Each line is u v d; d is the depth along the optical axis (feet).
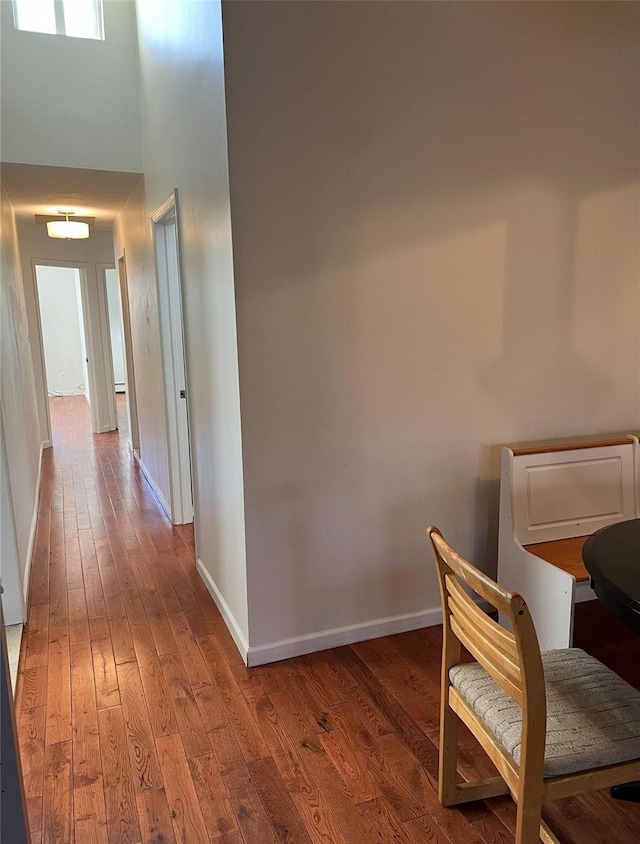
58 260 22.13
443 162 7.60
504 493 7.97
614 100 8.36
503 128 7.82
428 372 8.00
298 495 7.60
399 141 7.33
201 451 9.60
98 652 8.17
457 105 7.54
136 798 5.69
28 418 15.34
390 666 7.73
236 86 6.51
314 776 5.93
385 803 5.60
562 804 5.57
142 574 10.68
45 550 11.84
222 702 7.07
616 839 5.20
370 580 8.22
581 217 8.48
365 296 7.48
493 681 4.98
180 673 7.66
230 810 5.54
